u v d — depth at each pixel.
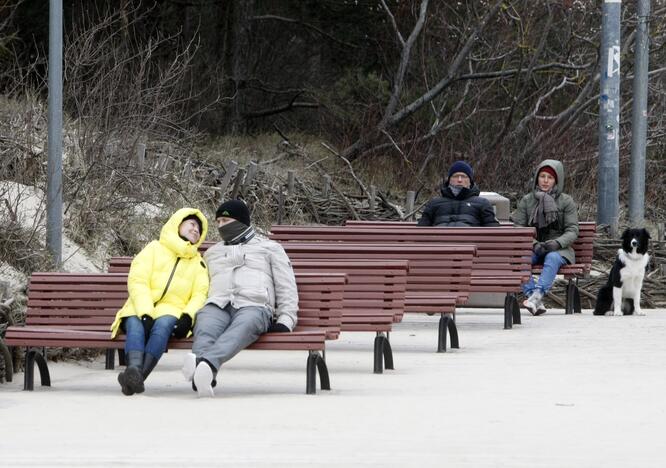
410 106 80.50
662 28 78.62
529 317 45.34
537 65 84.75
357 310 31.66
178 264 28.23
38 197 43.22
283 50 105.31
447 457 19.30
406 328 42.56
